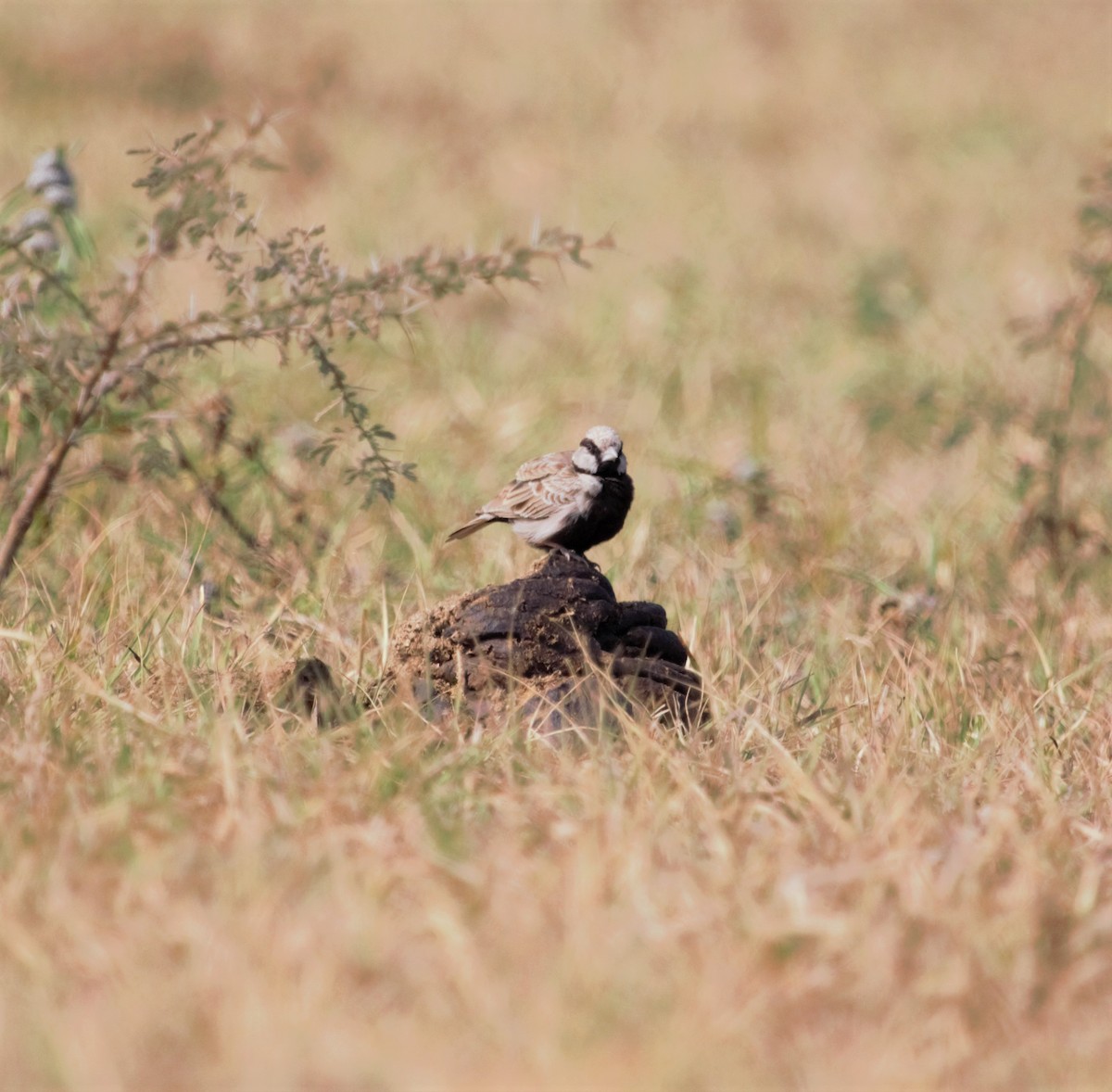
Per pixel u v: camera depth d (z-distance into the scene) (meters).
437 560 27.00
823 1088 12.23
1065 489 33.25
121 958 13.37
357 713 19.16
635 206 57.75
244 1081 11.95
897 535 30.80
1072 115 74.06
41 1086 11.88
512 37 81.62
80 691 18.73
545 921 14.18
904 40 86.50
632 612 20.88
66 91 66.69
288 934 13.52
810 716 19.92
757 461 32.62
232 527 25.91
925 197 60.75
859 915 14.23
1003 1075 12.62
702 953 13.73
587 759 17.97
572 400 38.75
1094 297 30.98
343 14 83.12
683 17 87.31
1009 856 16.09
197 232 20.22
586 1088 12.05
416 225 52.66
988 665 23.11
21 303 21.06
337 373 21.11
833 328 46.12
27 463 25.72
